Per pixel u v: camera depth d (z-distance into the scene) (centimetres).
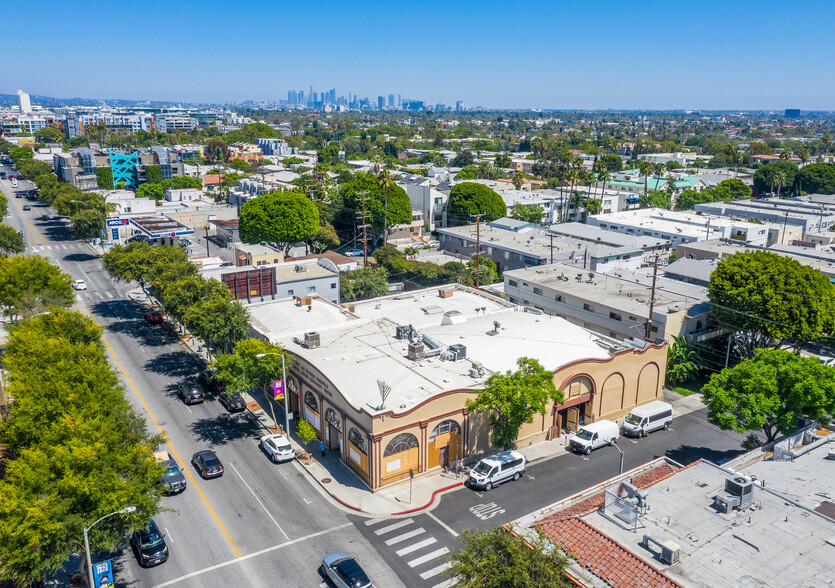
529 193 16025
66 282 7462
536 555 2636
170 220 13300
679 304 7169
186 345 7619
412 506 4425
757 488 3225
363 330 6319
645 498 3152
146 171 19138
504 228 12875
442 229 12888
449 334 6134
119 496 3209
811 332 6469
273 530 4128
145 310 9000
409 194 15312
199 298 6900
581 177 15812
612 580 2602
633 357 5950
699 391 6744
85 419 3753
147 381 6538
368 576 3666
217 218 15600
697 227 12769
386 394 4631
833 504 3150
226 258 12088
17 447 3859
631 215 14438
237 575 3678
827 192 18975
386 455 4612
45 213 16450
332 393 4975
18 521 2923
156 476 3534
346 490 4609
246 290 7619
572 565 2741
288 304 7056
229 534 4072
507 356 5631
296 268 8425
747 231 11975
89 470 3278
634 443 5519
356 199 12862
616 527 2927
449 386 5000
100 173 18712
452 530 4150
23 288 6981
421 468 4812
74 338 5656
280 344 5778
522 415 4662
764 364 4656
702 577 2545
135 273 8456
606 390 5806
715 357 7188
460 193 14088
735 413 4491
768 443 4531
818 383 4341
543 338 6066
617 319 7112
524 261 10625
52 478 3219
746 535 2822
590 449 5297
